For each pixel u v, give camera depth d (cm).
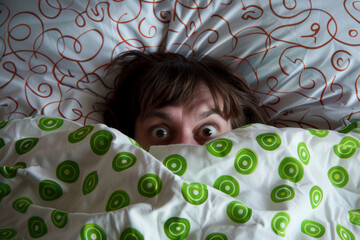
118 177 63
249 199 66
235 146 69
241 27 107
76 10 105
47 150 71
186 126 93
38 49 105
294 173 68
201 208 59
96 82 109
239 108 100
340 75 102
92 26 105
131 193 61
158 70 98
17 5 105
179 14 108
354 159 75
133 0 106
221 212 60
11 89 103
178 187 59
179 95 92
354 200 73
